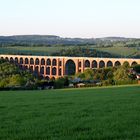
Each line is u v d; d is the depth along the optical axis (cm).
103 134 1725
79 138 1648
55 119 2177
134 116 2255
